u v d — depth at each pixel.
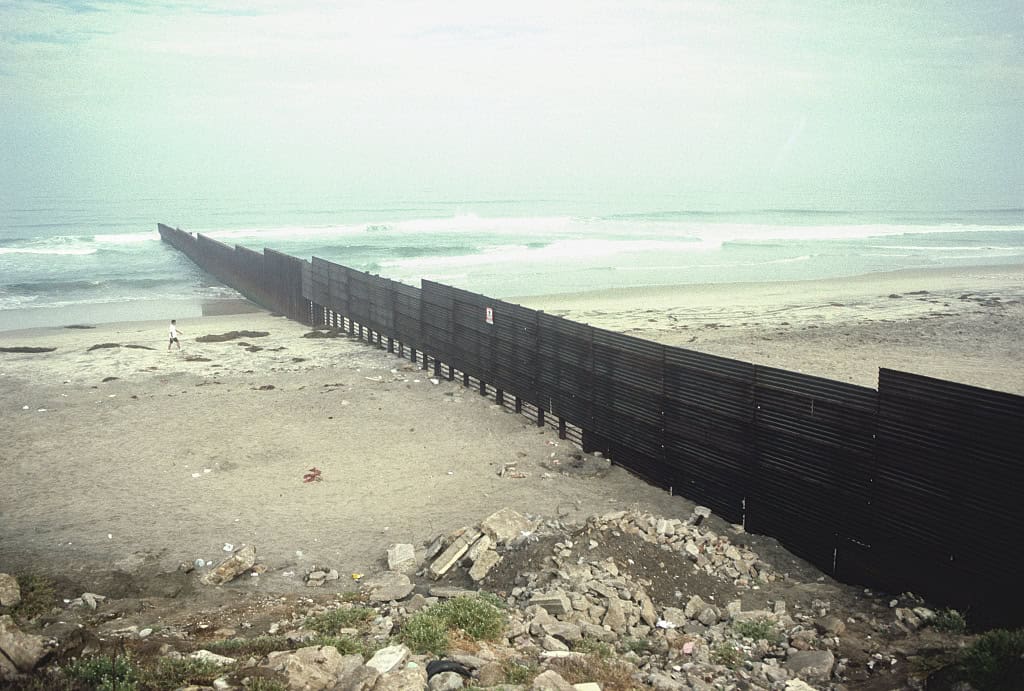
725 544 15.95
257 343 39.81
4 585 14.20
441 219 120.56
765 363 31.67
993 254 76.00
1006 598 12.27
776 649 12.01
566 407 24.27
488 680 10.02
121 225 112.00
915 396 13.52
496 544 16.28
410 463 23.05
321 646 10.56
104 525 18.83
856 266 67.94
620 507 19.25
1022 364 31.23
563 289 56.47
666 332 38.97
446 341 31.64
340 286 40.97
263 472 22.41
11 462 23.00
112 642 11.07
